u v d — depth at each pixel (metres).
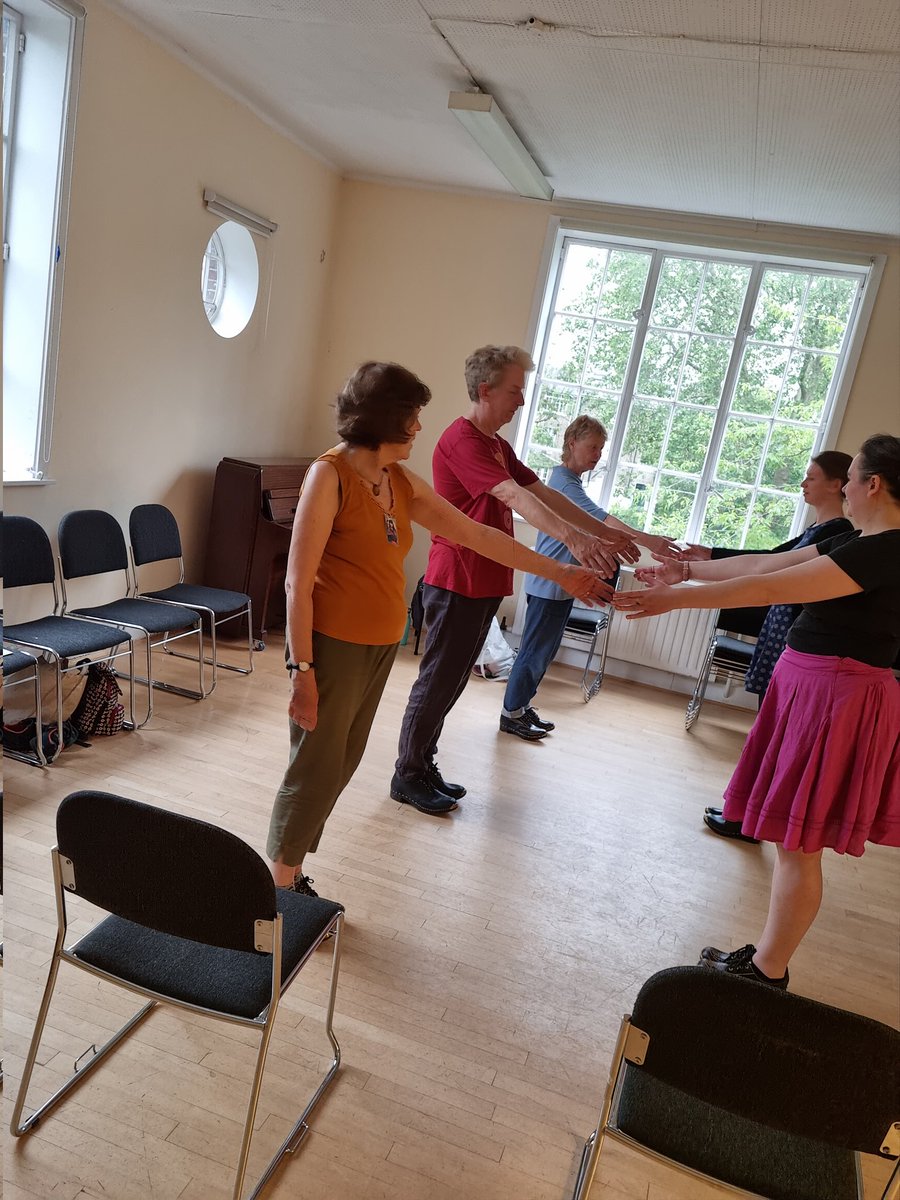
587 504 3.82
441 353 5.74
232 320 5.01
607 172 4.71
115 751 3.33
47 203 3.42
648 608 2.19
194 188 4.26
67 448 3.78
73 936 2.21
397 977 2.27
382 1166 1.69
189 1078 1.84
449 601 3.02
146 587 4.52
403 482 2.22
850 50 2.90
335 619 2.07
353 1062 1.95
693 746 4.55
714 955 2.53
